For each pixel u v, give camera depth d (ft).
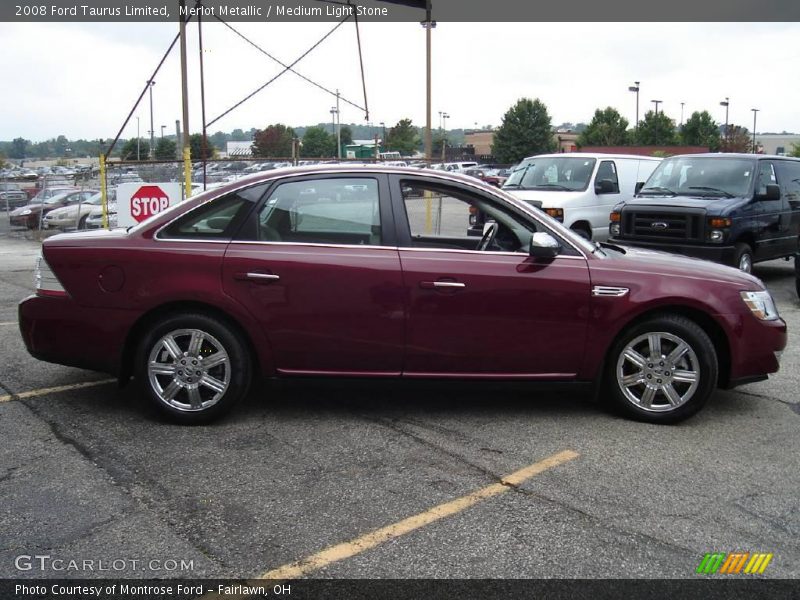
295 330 16.11
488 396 18.83
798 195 39.22
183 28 41.06
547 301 16.39
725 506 12.89
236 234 16.28
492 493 13.23
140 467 14.11
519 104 251.39
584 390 16.98
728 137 256.32
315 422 16.69
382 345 16.25
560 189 43.52
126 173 53.11
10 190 100.01
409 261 16.19
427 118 60.64
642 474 14.16
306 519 12.18
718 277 17.20
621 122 258.98
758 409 18.26
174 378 16.19
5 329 25.27
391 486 13.44
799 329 27.61
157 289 15.92
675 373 16.83
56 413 17.01
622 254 18.01
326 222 16.44
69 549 11.17
